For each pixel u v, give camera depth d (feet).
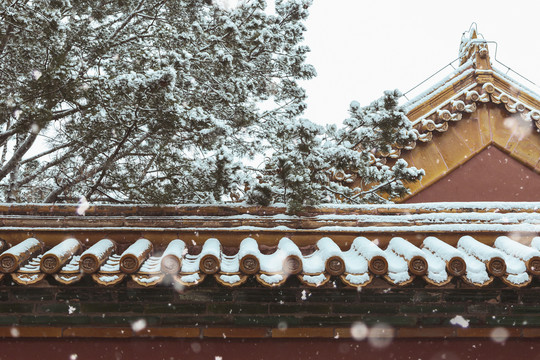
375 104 19.54
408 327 14.05
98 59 22.07
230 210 15.23
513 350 14.15
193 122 17.78
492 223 15.03
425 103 23.24
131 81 15.20
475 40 24.02
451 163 22.57
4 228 14.06
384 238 14.66
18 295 13.39
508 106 23.00
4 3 17.97
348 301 13.80
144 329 13.71
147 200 15.89
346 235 14.70
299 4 30.42
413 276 12.36
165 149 19.52
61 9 21.31
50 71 16.48
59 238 14.17
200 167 18.08
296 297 13.75
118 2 24.73
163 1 24.00
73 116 20.38
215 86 25.63
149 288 13.50
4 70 20.29
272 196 15.43
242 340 13.93
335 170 18.83
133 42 25.40
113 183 21.27
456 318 14.01
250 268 12.20
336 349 13.98
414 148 22.57
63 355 13.65
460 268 12.32
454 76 23.89
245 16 27.04
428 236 14.67
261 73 30.71
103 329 13.70
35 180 26.71
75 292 13.44
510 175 22.82
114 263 12.80
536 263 12.24
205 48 24.36
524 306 13.99
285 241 14.17
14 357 13.58
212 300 13.69
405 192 20.25
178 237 14.49
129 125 17.02
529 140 23.08
